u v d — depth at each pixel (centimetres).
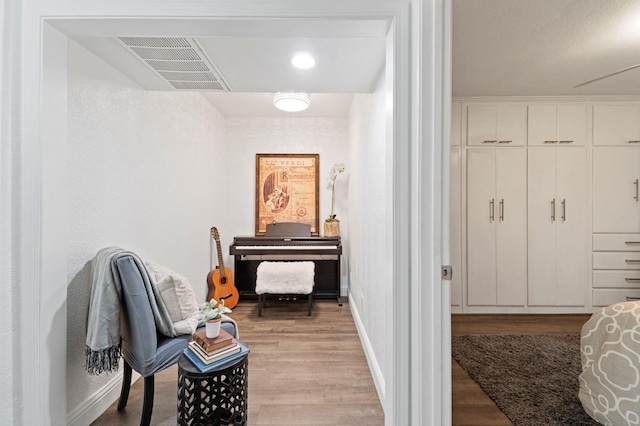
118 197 188
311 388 191
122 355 154
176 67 184
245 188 395
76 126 156
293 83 210
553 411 164
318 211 394
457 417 160
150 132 223
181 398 138
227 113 378
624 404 139
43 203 119
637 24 171
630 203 299
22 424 117
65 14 114
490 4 154
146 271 151
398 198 112
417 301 108
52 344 124
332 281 382
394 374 113
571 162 299
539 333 264
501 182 301
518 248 302
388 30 120
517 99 296
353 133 326
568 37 186
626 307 152
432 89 106
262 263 341
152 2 113
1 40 113
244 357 147
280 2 113
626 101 296
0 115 113
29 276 117
